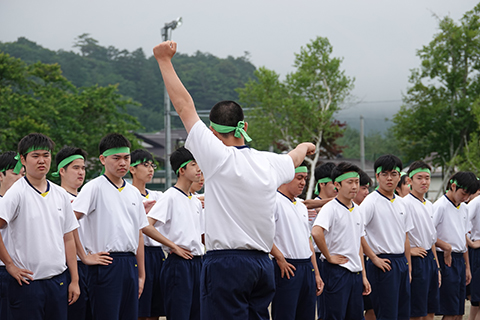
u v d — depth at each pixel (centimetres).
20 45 11019
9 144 2741
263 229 353
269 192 355
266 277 358
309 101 2991
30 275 467
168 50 366
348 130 8931
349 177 618
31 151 478
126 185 578
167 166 2397
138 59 11700
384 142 8412
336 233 622
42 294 472
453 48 3128
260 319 360
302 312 576
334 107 3002
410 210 704
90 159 3114
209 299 355
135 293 559
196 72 10456
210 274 354
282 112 2977
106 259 539
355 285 621
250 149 368
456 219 751
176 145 2512
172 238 629
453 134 3188
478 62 3095
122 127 3272
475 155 2631
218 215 352
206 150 351
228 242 349
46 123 2945
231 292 348
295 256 570
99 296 535
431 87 3219
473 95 3086
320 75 3052
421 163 713
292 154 391
